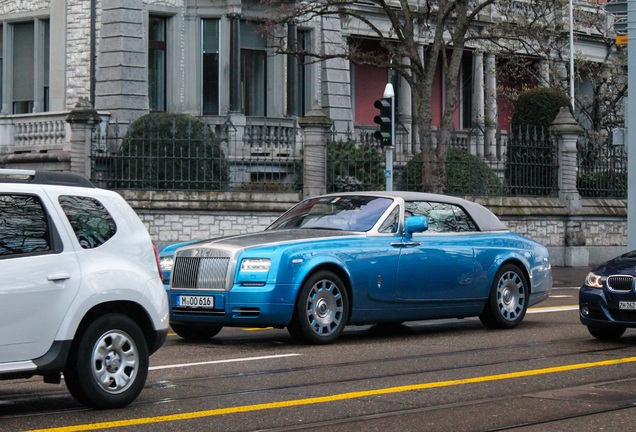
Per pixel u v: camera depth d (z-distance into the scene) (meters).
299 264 16.69
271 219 32.97
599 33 58.19
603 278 17.55
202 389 12.90
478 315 19.47
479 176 36.19
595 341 17.81
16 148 39.06
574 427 10.73
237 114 41.16
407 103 52.25
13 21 42.22
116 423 10.84
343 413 11.42
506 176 37.06
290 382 13.41
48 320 11.09
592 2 57.56
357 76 50.78
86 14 40.41
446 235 18.80
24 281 10.97
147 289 11.95
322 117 32.88
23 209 11.23
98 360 11.50
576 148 38.19
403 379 13.66
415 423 10.92
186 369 14.52
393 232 18.02
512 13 51.88
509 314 19.72
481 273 19.12
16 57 42.44
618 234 39.47
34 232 11.24
